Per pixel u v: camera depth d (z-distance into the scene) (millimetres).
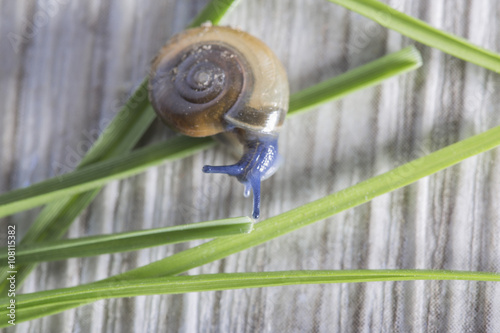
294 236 154
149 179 155
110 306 154
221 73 148
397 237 154
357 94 154
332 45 155
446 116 154
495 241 153
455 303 153
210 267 154
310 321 153
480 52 150
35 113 155
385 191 148
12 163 155
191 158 155
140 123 153
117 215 155
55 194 149
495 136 149
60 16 156
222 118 149
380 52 154
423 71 154
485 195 154
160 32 155
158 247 154
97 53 156
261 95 148
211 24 150
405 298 153
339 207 148
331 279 146
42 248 148
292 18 155
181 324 154
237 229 145
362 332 153
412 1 155
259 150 149
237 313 154
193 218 154
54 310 149
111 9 156
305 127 154
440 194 154
